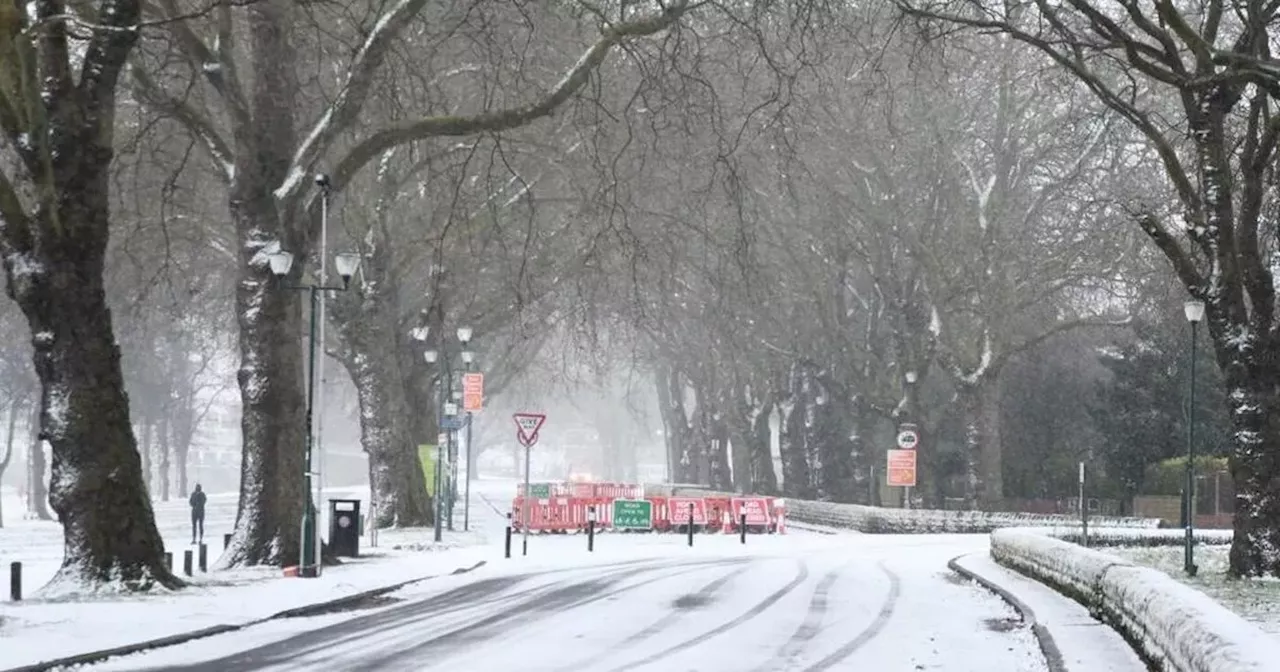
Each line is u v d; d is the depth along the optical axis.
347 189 60.25
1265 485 36.94
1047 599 31.30
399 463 63.03
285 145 39.78
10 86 28.33
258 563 39.00
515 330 81.75
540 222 72.06
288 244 39.34
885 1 59.38
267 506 39.28
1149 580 22.59
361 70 38.94
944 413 95.81
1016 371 95.56
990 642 24.50
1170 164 38.53
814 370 88.75
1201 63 35.84
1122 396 84.69
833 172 77.81
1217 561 45.94
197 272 73.06
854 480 89.06
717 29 64.56
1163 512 77.81
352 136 55.53
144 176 59.69
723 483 109.81
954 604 31.62
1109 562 27.94
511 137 54.88
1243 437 37.22
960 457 98.25
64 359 31.11
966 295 76.88
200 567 40.06
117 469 31.38
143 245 63.66
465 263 70.50
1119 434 84.56
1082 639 23.95
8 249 30.91
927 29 40.44
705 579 38.66
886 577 39.72
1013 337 82.94
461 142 62.56
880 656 22.48
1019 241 75.25
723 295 80.12
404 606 30.72
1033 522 71.44
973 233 75.75
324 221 39.78
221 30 39.94
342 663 21.20
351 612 29.31
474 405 63.62
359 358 62.34
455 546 53.78
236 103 39.66
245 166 39.56
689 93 52.62
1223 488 76.75
